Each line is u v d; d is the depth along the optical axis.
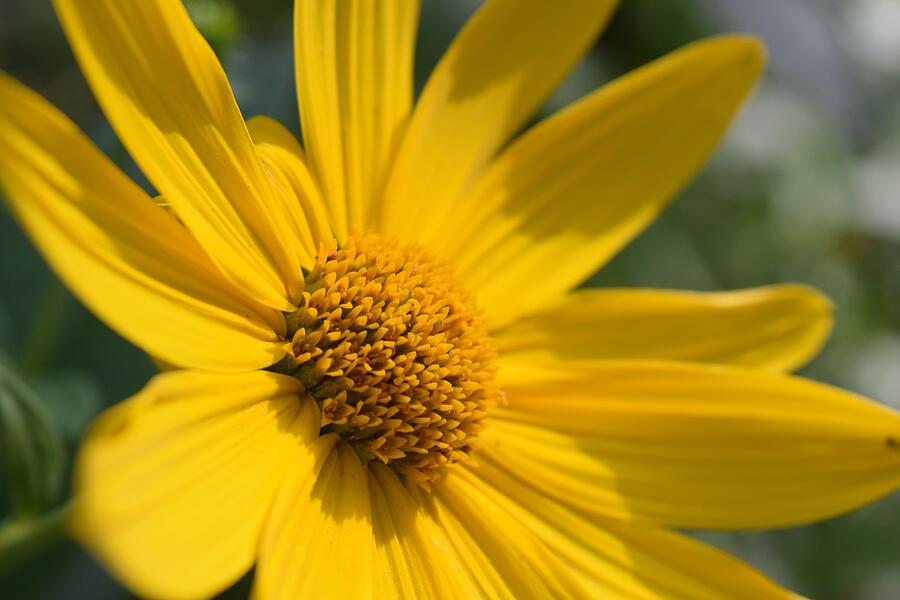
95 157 0.18
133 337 0.18
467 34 0.22
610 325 0.22
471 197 0.22
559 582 0.21
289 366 0.20
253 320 0.20
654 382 0.22
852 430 0.22
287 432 0.20
